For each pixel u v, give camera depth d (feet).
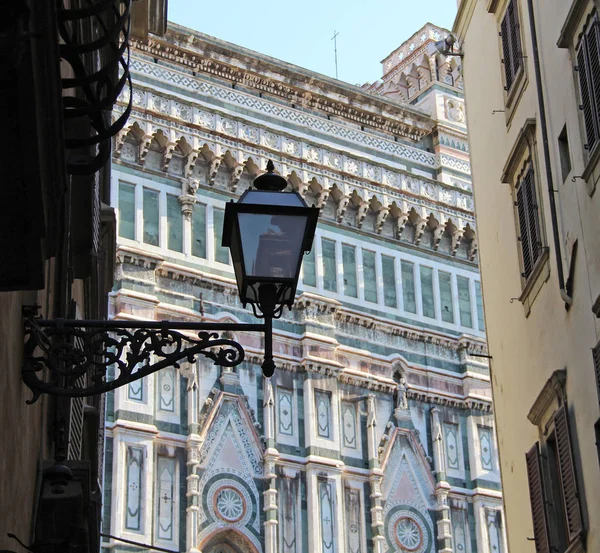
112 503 139.33
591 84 62.80
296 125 176.14
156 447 145.48
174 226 158.51
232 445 151.33
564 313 68.23
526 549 76.38
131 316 148.05
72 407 53.62
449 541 161.48
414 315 173.88
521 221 77.71
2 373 31.71
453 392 171.94
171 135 160.97
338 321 166.91
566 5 67.87
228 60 172.35
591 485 62.80
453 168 187.21
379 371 166.91
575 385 65.82
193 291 155.74
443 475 165.27
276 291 35.09
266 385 156.56
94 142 30.55
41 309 41.78
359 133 182.19
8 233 27.78
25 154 26.18
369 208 176.76
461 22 96.84
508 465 81.20
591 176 62.75
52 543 37.40
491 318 86.43
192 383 150.61
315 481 154.10
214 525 146.00
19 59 24.23
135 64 163.73
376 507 157.58
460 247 183.01
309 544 151.12
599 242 61.46
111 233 79.82
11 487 34.45
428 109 191.31
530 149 75.51
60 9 28.09
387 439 163.22
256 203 35.55
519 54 79.00
